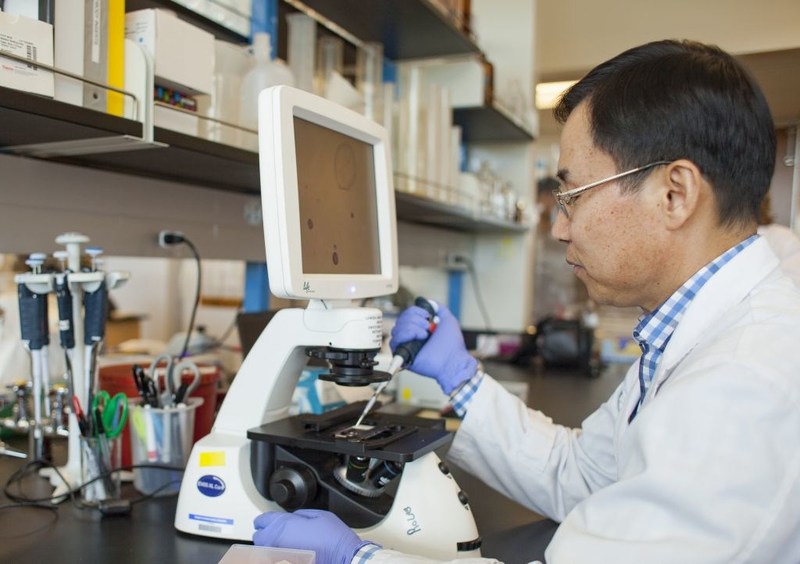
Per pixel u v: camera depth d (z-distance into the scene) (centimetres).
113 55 108
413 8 209
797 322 74
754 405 67
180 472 119
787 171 175
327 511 89
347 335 93
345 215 102
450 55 266
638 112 81
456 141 267
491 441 122
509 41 325
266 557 79
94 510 109
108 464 113
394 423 106
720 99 79
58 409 135
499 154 350
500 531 113
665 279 87
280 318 102
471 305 358
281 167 84
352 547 81
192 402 125
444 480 95
